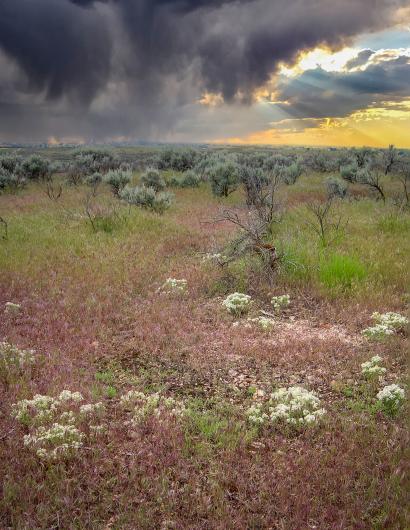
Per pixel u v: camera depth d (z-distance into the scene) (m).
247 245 12.22
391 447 5.10
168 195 21.52
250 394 6.52
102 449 5.05
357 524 4.05
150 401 6.00
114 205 20.66
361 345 7.96
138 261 12.95
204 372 7.11
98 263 12.59
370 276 11.20
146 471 4.76
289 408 5.80
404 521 4.05
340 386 6.57
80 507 4.28
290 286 11.08
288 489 4.51
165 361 7.49
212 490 4.48
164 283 11.12
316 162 44.72
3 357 7.06
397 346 7.74
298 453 5.11
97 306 9.54
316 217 18.11
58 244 14.63
